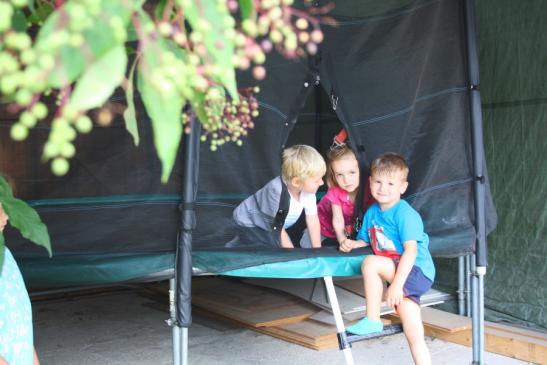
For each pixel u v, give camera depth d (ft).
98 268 7.77
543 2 11.85
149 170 7.95
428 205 9.86
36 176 7.70
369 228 9.48
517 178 12.41
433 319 12.48
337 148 10.07
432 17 9.87
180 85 1.92
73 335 13.01
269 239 9.15
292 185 9.59
